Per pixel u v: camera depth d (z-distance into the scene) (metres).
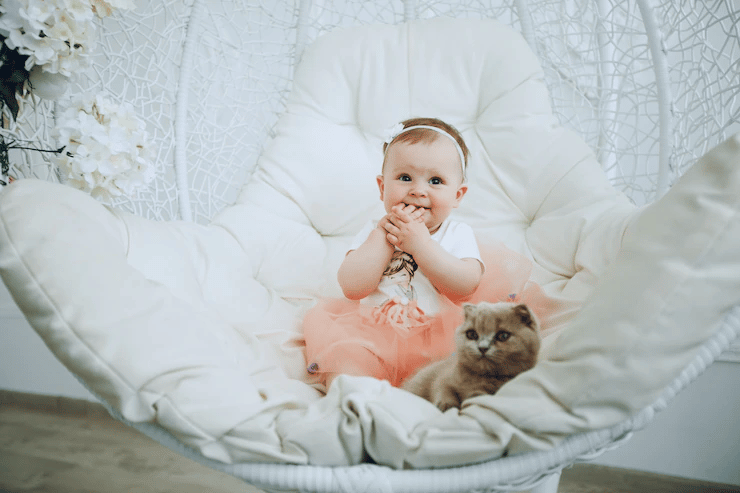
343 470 0.55
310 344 0.90
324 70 1.43
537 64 1.35
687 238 0.53
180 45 1.42
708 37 1.49
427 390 0.73
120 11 1.30
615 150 1.37
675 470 1.36
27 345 1.79
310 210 1.35
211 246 1.09
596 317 0.55
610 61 1.35
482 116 1.37
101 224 0.76
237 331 0.94
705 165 0.55
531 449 0.53
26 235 0.62
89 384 0.58
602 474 1.36
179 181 1.35
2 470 1.35
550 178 1.24
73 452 1.46
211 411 0.56
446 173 1.03
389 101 1.39
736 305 0.53
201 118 1.44
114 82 1.71
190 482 1.32
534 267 1.14
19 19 0.93
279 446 0.56
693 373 0.54
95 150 0.90
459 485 0.53
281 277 1.21
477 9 1.53
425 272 0.98
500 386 0.67
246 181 1.46
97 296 0.60
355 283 1.00
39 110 1.20
